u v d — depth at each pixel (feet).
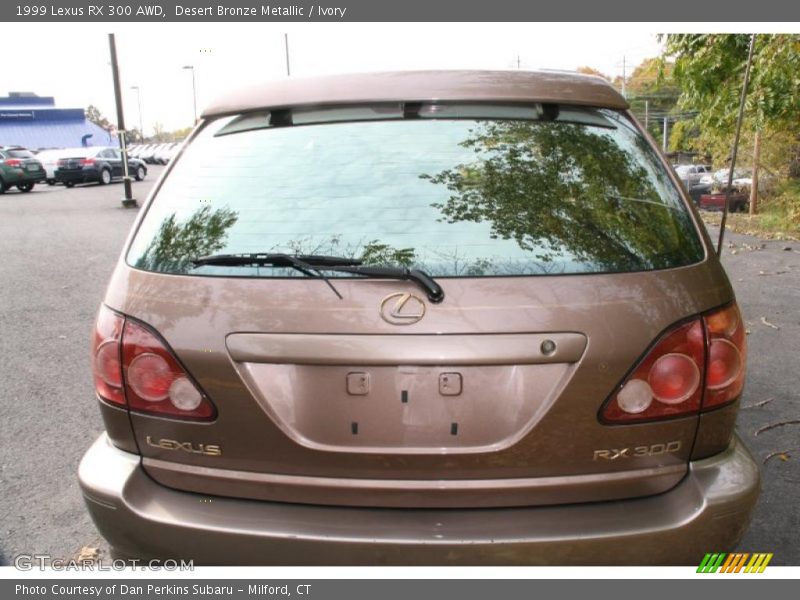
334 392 6.54
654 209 7.51
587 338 6.46
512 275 6.69
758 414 14.87
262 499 6.84
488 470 6.54
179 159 8.34
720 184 73.56
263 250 7.07
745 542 10.03
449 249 6.87
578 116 8.07
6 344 20.15
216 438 6.76
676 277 6.95
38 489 11.81
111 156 102.42
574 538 6.42
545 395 6.48
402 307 6.47
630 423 6.59
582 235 7.05
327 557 6.53
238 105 8.28
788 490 11.57
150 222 7.80
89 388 16.61
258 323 6.59
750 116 42.57
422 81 7.97
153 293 7.05
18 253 36.70
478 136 7.76
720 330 6.89
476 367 6.43
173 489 7.04
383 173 7.50
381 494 6.63
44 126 198.08
